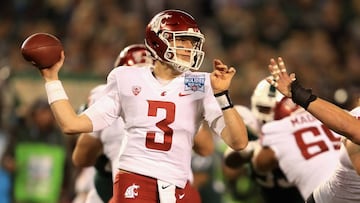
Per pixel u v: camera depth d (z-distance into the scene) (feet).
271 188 63.52
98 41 130.41
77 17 135.64
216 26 140.97
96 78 102.78
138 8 140.15
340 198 54.19
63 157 89.10
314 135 61.21
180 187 50.34
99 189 63.00
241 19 141.90
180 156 50.34
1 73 100.22
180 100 50.39
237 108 62.80
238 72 126.31
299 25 142.72
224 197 91.15
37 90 101.09
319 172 59.82
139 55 61.46
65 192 89.10
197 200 51.57
